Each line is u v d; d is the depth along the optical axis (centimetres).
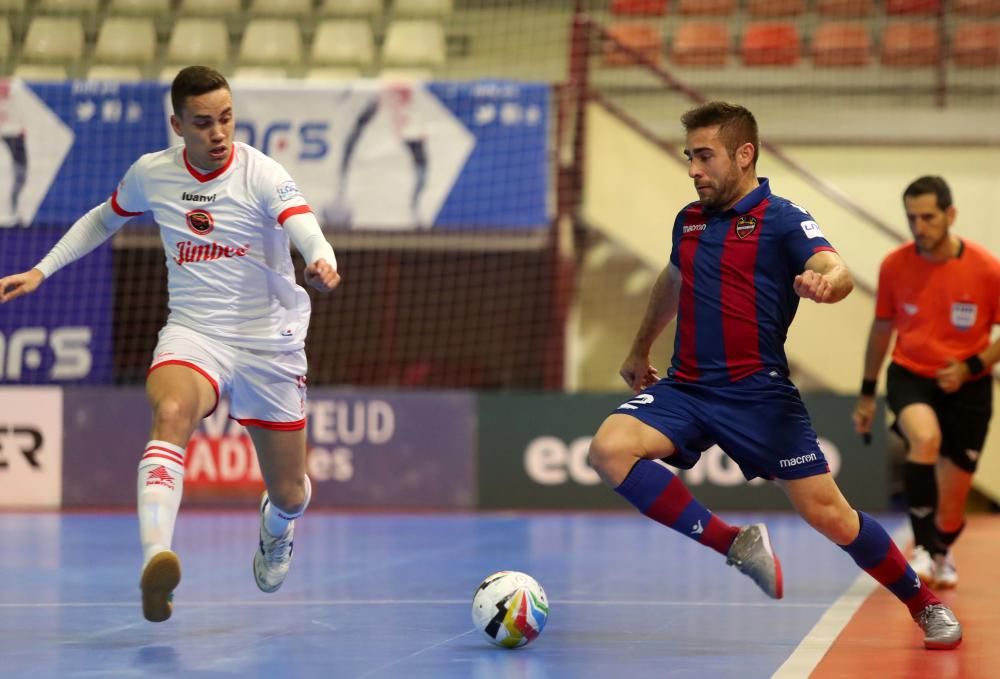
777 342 1109
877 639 1160
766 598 1435
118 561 1792
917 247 1614
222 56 3634
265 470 1212
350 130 2820
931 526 1558
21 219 2816
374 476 2766
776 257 1095
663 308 1205
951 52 3562
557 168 2888
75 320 2838
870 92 3503
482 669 1004
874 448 2706
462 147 2822
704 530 1110
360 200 2820
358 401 2777
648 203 2922
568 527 2344
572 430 2755
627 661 1045
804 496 1104
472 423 2773
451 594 1454
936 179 1564
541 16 3784
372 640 1145
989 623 1268
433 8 3778
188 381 1098
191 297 1152
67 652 1082
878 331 1648
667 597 1443
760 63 3628
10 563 1769
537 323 3281
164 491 1035
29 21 3672
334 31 3678
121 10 3719
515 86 2825
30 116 2825
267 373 1160
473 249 3056
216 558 1819
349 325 3253
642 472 1100
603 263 3322
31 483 2745
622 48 3031
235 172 1139
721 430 1106
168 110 2819
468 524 2403
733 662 1041
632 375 1240
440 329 3294
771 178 2886
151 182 1160
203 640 1143
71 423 2753
